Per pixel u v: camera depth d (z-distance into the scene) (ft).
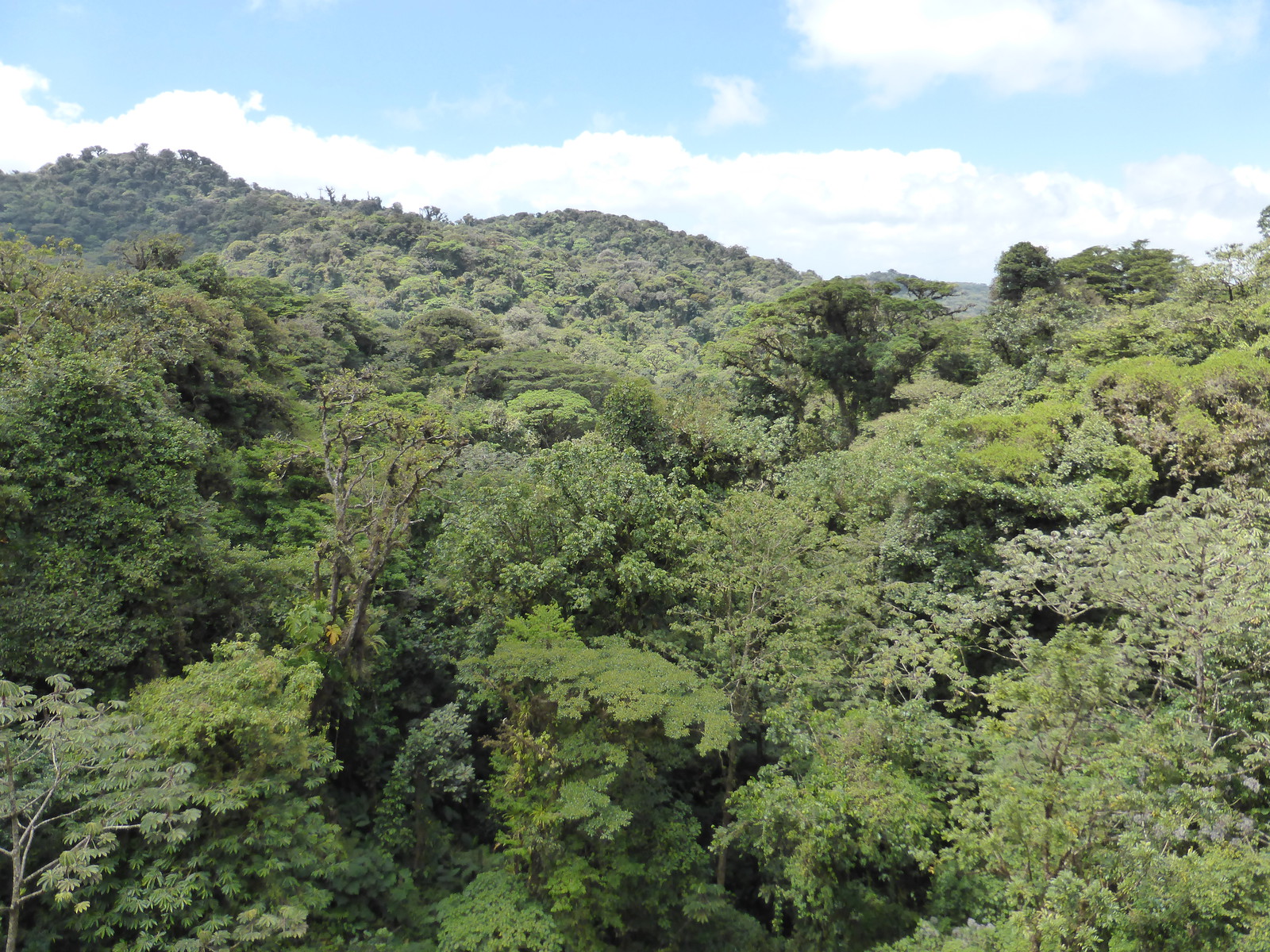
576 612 58.03
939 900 40.52
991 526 62.69
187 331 77.10
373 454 64.13
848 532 70.74
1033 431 65.67
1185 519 49.83
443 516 73.72
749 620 52.21
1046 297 133.08
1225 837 31.63
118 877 33.81
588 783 42.73
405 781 50.34
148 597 48.55
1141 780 32.12
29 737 34.53
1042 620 59.77
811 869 40.16
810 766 46.26
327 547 49.26
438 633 63.57
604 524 54.90
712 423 83.87
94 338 66.64
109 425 50.49
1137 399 68.28
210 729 36.37
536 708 47.60
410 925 44.80
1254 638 37.88
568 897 43.14
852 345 133.28
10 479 46.42
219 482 68.69
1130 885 28.35
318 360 144.66
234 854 36.22
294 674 43.29
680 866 46.34
